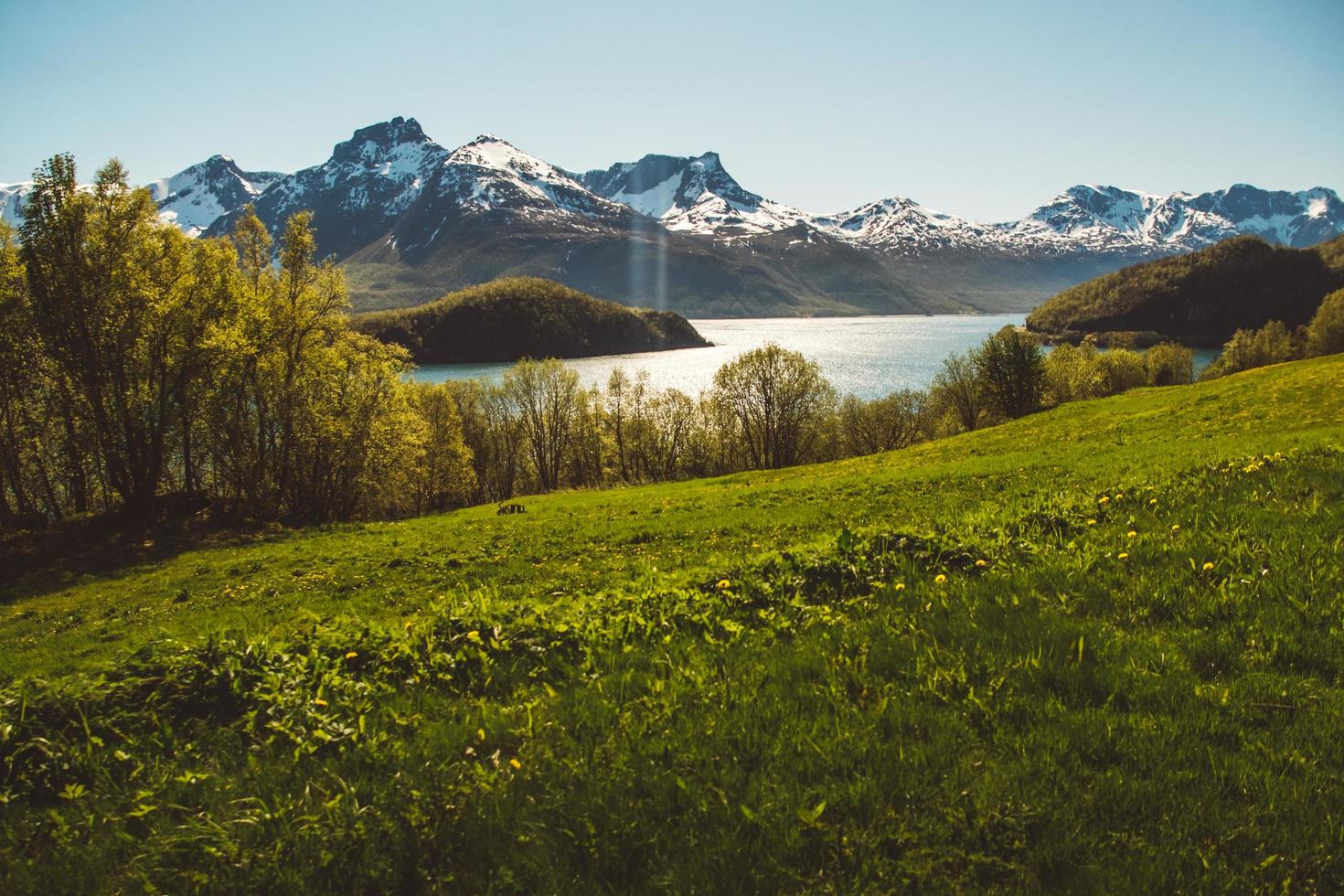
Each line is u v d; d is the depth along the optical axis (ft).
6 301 97.30
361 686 20.48
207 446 123.24
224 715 19.86
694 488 138.62
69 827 15.35
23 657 54.24
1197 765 13.96
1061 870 11.94
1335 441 48.85
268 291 121.80
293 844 13.73
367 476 139.74
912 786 13.91
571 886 12.12
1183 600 21.08
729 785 14.33
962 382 280.31
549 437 262.88
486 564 69.62
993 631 19.92
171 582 79.00
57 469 124.67
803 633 22.13
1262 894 11.11
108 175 99.25
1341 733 14.55
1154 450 86.99
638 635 23.24
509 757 16.19
